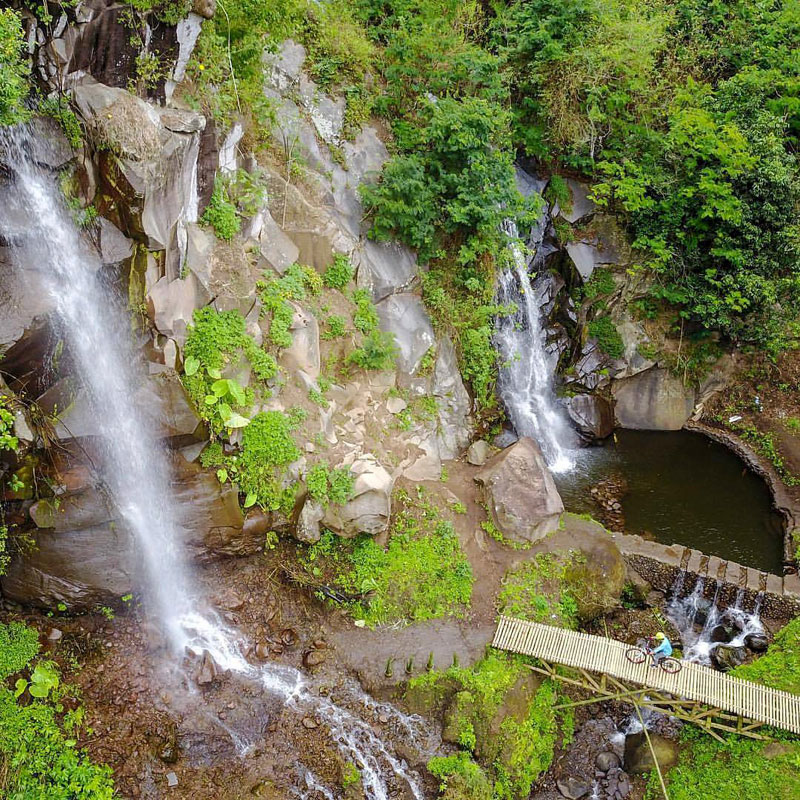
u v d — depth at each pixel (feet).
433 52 52.54
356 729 35.12
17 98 28.94
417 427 49.06
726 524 51.60
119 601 36.70
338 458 42.09
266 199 45.62
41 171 33.09
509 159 52.60
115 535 36.01
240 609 38.83
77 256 34.22
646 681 36.52
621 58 55.72
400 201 48.85
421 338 51.06
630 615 44.32
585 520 47.96
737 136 54.08
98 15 33.04
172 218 36.52
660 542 49.39
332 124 51.39
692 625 44.55
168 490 37.65
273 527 40.29
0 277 31.91
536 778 35.29
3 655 33.27
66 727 32.12
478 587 42.27
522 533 44.52
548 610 40.75
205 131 38.65
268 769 33.19
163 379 36.50
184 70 38.14
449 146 48.67
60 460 34.37
